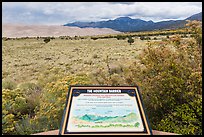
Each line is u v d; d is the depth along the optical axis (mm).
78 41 69625
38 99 7789
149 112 5410
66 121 3271
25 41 76438
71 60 24672
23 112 7285
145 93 5418
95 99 3662
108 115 3361
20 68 20375
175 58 5477
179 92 5297
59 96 6484
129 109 3480
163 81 5254
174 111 5262
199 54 5371
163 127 4988
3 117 5762
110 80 6328
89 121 3264
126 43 54031
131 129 3154
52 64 21969
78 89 3828
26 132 5539
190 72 5309
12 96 7590
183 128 4945
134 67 5785
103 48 42938
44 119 5879
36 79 14453
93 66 17359
